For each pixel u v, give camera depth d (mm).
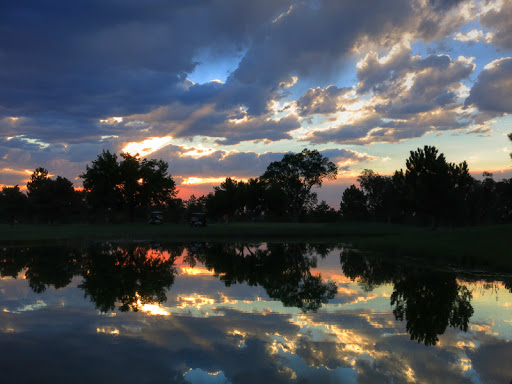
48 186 80375
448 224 52000
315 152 92688
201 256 22859
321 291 11891
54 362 5805
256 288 12430
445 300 10484
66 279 14203
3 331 7465
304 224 63031
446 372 5371
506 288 12234
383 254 22922
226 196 92062
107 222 75188
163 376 5273
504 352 6297
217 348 6438
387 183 89625
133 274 15492
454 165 44406
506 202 58688
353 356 6074
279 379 5152
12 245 29094
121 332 7387
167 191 75188
